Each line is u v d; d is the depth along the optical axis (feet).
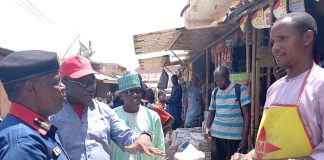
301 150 5.84
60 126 8.24
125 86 11.44
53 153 5.73
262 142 6.44
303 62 6.15
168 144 26.02
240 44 22.34
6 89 5.78
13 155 5.02
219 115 16.76
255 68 17.99
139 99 11.55
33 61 5.72
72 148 8.21
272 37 6.37
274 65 17.39
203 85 33.63
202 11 34.60
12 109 5.80
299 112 5.87
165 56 40.60
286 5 12.84
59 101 6.15
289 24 6.08
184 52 40.32
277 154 6.05
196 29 21.88
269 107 6.45
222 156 17.01
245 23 17.65
